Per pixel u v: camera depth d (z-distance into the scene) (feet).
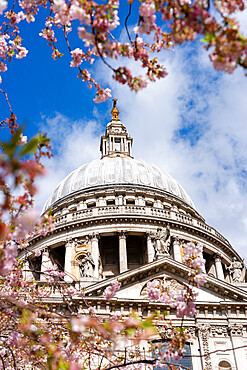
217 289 136.46
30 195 36.45
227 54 28.48
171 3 30.81
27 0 48.49
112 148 299.38
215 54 28.89
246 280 239.71
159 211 225.56
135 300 126.93
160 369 106.22
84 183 259.19
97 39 34.86
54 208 249.34
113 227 213.05
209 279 136.87
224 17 29.68
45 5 48.85
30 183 36.06
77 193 249.14
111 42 35.04
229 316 130.21
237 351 123.75
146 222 216.33
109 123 317.42
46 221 48.75
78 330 36.58
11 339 49.44
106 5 34.24
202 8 29.99
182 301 55.88
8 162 27.81
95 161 284.20
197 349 124.16
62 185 271.90
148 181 258.98
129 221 214.90
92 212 221.46
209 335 127.03
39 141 34.94
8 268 38.06
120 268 199.62
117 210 221.87
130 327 37.86
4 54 52.60
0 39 52.06
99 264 206.90
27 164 28.53
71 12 34.47
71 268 200.44
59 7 38.47
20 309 44.21
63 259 222.89
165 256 141.28
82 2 34.19
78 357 61.82
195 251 58.08
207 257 231.71
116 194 242.99
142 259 215.72
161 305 128.57
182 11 30.45
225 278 232.73
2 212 34.09
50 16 52.29
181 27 30.66
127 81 36.94
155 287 60.34
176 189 270.05
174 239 212.64
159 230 153.89
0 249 37.52
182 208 255.50
